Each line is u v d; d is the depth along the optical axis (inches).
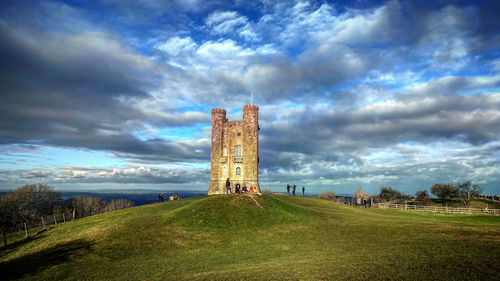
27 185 3676.2
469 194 4001.0
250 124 3590.1
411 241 1202.0
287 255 1170.6
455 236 1222.9
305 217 1855.3
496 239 1132.5
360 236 1375.5
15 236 2180.1
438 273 765.9
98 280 1003.3
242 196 2142.0
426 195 4781.0
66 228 1914.4
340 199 4200.3
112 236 1494.8
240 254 1232.2
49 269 1142.3
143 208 2370.8
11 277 1090.7
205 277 877.8
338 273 810.8
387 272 796.0
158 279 939.3
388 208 3058.6
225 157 3590.1
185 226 1648.6
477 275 737.0
